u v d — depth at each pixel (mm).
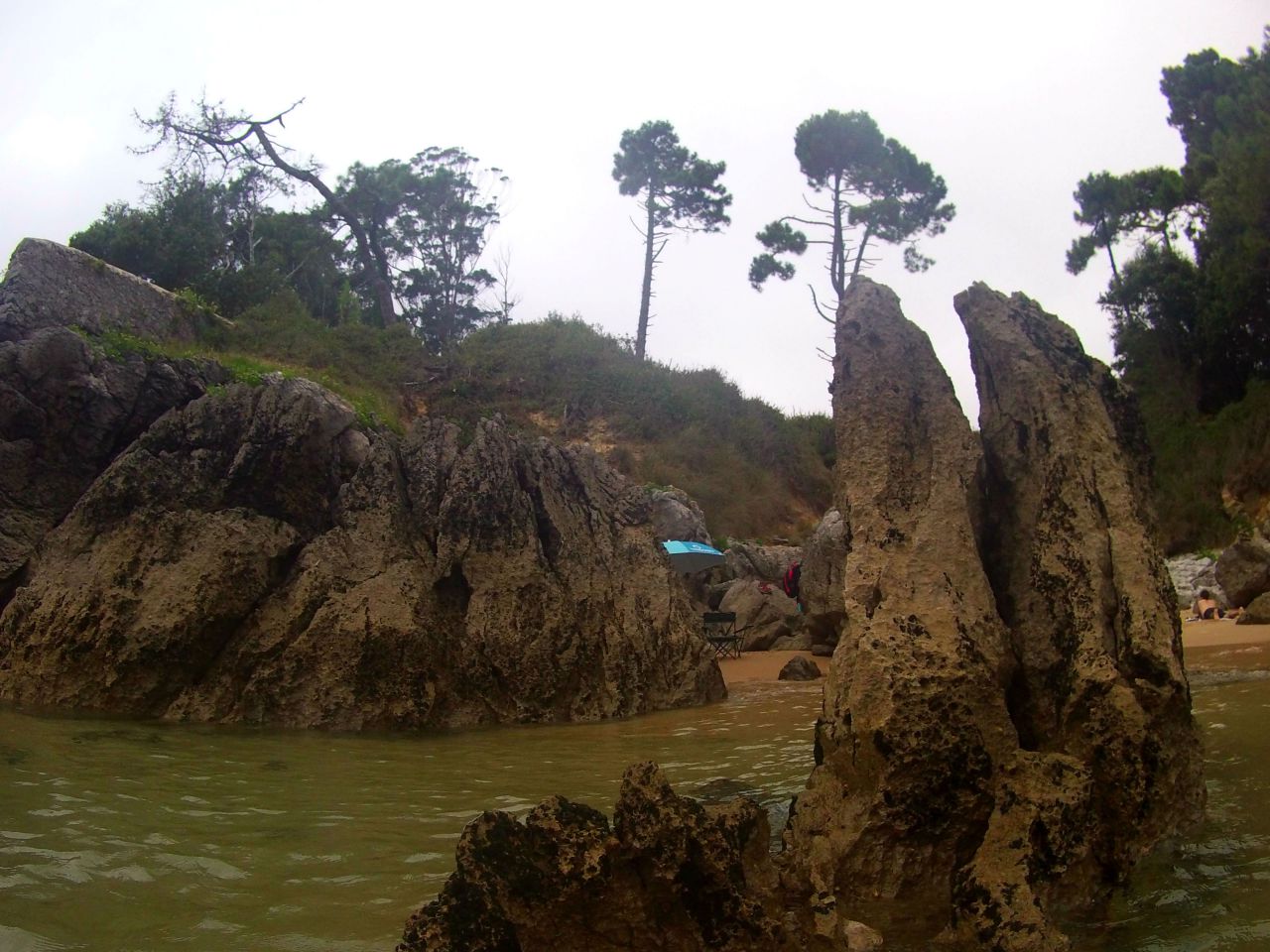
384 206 46469
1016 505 6754
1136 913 4711
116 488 12102
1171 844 5574
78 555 11891
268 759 8766
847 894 5109
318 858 5629
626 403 38625
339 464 13398
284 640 11422
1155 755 5574
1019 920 4383
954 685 5469
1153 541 6535
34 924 4496
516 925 4086
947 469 6488
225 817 6492
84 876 5176
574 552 13492
